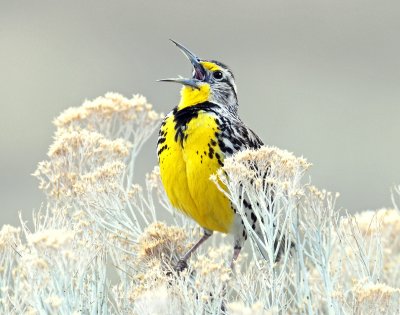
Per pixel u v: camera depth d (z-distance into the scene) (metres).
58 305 6.46
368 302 6.88
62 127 9.38
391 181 19.61
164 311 6.52
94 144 8.86
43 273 6.77
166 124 9.52
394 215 8.80
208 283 6.84
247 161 7.81
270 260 7.26
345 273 8.19
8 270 7.94
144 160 17.70
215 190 9.20
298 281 7.61
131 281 7.75
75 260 6.95
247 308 6.15
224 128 9.35
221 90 10.15
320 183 19.56
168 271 8.23
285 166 7.67
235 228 9.44
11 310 7.30
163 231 8.38
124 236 8.49
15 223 16.64
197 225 10.03
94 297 7.24
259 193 7.57
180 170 9.33
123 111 9.46
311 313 7.31
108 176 8.49
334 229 7.89
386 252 8.55
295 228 7.67
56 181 8.59
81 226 7.74
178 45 10.52
